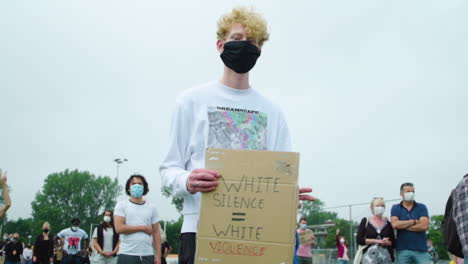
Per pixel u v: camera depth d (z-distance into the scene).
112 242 8.19
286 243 2.06
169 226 85.31
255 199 2.12
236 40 2.57
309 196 2.30
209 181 2.12
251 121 2.59
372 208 7.34
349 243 11.09
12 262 15.49
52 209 96.88
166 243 10.79
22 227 107.44
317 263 12.45
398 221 7.04
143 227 6.00
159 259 6.28
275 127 2.71
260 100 2.70
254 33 2.56
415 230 6.98
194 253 2.29
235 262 2.07
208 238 2.10
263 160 2.15
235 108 2.59
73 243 11.23
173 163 2.46
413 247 6.98
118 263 5.95
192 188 2.15
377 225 7.20
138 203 6.17
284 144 2.74
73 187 100.88
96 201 103.00
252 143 2.55
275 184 2.13
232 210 2.12
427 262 7.02
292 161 2.14
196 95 2.57
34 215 100.06
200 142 2.49
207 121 2.51
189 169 2.49
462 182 2.61
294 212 2.09
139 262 5.92
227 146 2.49
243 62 2.54
